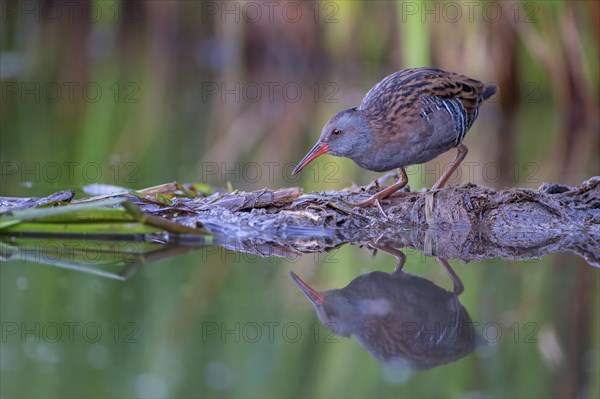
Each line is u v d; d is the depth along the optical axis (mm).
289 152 16391
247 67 23438
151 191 11016
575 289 8922
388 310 8109
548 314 8391
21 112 18641
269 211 10523
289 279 9008
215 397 7082
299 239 10156
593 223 10523
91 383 7094
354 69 21703
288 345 7797
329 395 7207
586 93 18375
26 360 7520
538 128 18766
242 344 7863
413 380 7273
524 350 7648
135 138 17125
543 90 19656
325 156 16297
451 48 18797
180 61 24359
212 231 10016
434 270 9234
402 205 10680
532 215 10570
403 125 10625
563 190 11094
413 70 11102
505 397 7180
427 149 10766
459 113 10742
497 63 19281
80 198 11430
